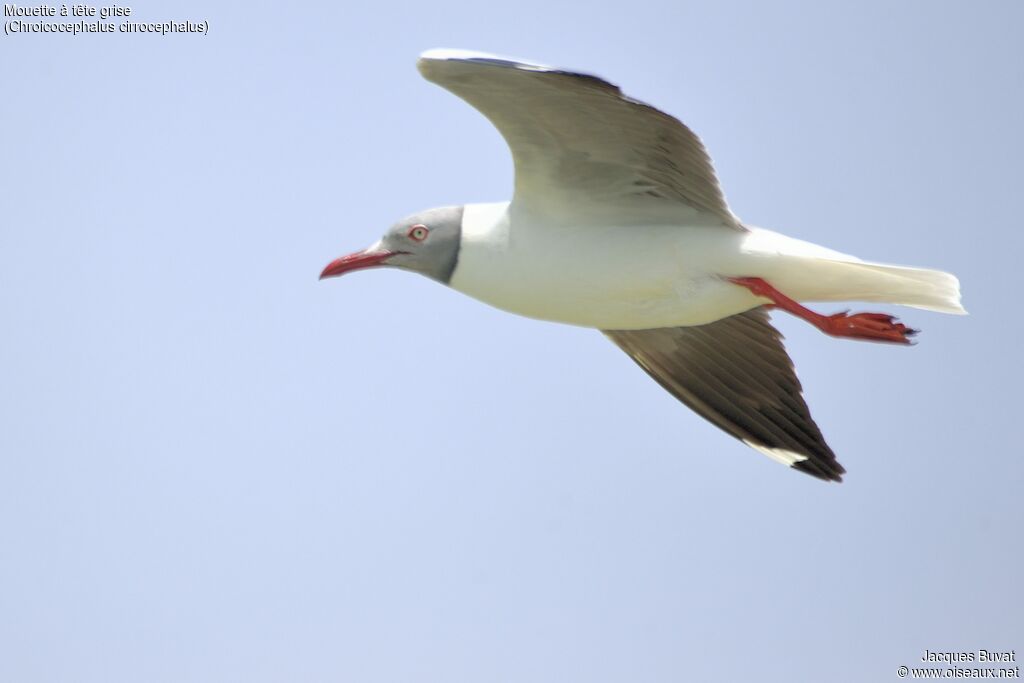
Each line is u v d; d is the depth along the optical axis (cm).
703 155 1206
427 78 1145
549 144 1223
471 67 1119
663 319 1314
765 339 1440
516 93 1155
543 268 1292
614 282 1282
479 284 1323
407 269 1343
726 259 1262
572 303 1306
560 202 1278
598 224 1286
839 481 1473
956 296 1234
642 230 1277
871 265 1234
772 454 1496
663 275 1273
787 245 1259
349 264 1343
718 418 1507
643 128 1189
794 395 1459
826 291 1270
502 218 1308
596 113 1175
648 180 1250
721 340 1458
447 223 1327
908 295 1248
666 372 1503
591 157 1230
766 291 1273
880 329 1271
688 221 1278
